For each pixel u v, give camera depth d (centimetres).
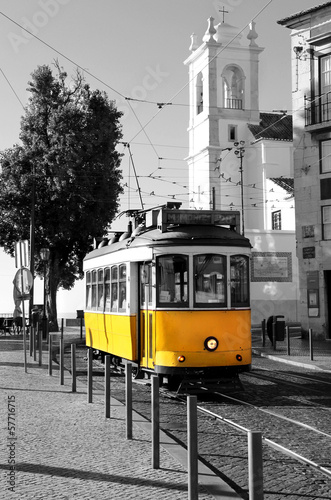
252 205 5775
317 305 3153
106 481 694
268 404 1260
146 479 702
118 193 3909
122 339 1536
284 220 5331
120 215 1911
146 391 1462
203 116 6022
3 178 3834
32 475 718
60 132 3716
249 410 1196
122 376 1753
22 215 3797
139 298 1465
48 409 1173
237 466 802
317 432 993
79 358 2278
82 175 3753
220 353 1312
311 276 3192
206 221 1410
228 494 655
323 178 3177
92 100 3809
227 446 911
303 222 3247
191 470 616
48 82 3809
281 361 2142
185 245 1344
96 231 3850
